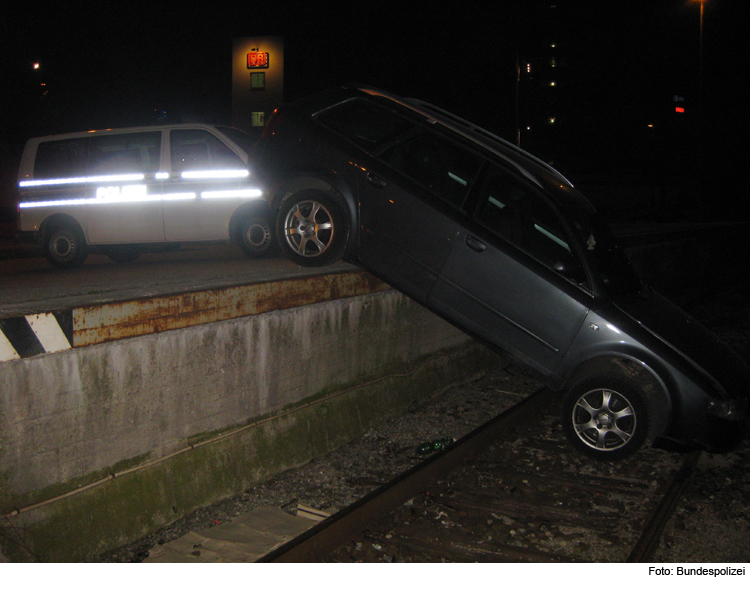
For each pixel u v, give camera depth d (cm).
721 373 542
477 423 702
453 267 583
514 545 423
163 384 479
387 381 726
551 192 580
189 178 856
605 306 555
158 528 456
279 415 583
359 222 611
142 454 464
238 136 885
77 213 888
